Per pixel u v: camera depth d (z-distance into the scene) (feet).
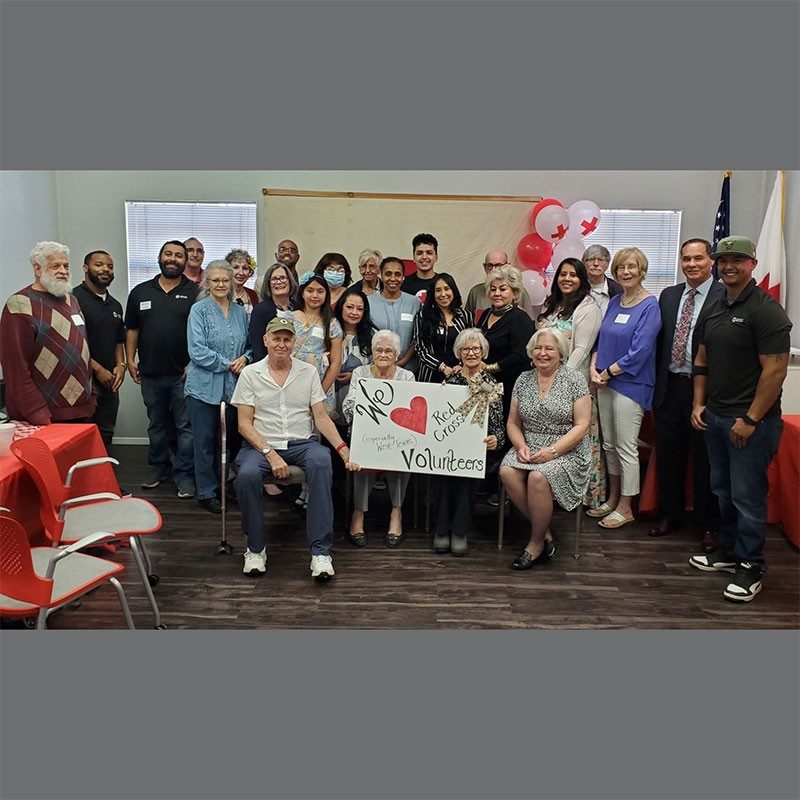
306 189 18.81
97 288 15.76
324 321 13.70
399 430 12.57
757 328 10.54
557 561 12.42
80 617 10.18
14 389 12.31
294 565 12.07
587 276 14.51
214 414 14.44
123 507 10.36
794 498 13.17
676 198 18.84
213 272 14.28
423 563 12.25
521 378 12.62
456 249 18.57
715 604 10.89
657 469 14.02
